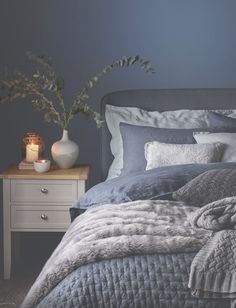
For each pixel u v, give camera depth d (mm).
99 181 5348
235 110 4891
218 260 2893
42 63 4742
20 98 5266
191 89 5023
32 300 3047
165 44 5230
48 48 5234
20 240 5336
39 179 4535
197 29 5219
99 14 5207
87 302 2873
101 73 4770
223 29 5219
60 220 4578
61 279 3039
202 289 2846
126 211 3447
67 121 4770
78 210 4164
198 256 2939
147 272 2928
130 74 5250
